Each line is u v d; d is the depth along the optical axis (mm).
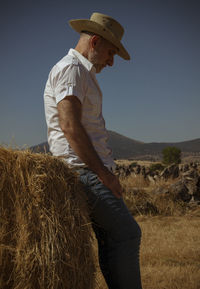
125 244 2268
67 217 2113
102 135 2439
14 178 2068
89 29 2467
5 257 2020
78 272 2119
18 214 2049
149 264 4020
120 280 2279
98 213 2291
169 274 3635
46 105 2424
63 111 2154
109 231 2299
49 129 2408
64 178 2189
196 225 6500
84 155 2131
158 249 4684
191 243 5008
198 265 4020
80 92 2238
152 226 6484
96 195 2266
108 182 2180
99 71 2617
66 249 2061
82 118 2340
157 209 8086
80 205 2213
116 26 2521
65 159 2283
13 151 2150
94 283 2328
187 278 3502
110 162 2469
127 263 2268
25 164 2082
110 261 2303
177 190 8969
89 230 2242
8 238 2039
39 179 2076
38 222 2041
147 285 3381
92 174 2287
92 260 2252
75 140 2121
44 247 2020
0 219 2023
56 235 2043
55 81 2289
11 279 2031
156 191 9148
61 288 2031
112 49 2531
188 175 9555
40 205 2061
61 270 2029
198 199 8883
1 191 2051
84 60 2414
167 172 12594
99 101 2418
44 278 1999
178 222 6918
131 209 7980
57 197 2121
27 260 1987
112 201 2262
